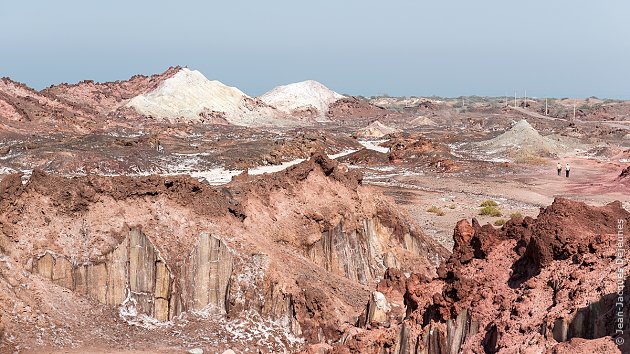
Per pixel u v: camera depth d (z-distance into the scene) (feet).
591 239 76.54
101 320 95.96
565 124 649.61
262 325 99.30
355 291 109.40
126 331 95.14
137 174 265.34
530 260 80.94
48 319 92.48
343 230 127.44
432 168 329.52
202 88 622.54
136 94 624.59
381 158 354.13
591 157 384.06
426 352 78.74
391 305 96.89
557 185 282.56
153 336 94.99
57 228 99.55
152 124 504.84
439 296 79.56
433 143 371.97
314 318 98.99
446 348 77.77
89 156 270.87
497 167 329.72
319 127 624.59
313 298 99.71
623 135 506.48
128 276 100.17
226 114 607.78
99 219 101.30
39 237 98.12
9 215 97.71
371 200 137.69
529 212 217.36
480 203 233.14
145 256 100.37
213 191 110.22
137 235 101.09
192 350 91.71
